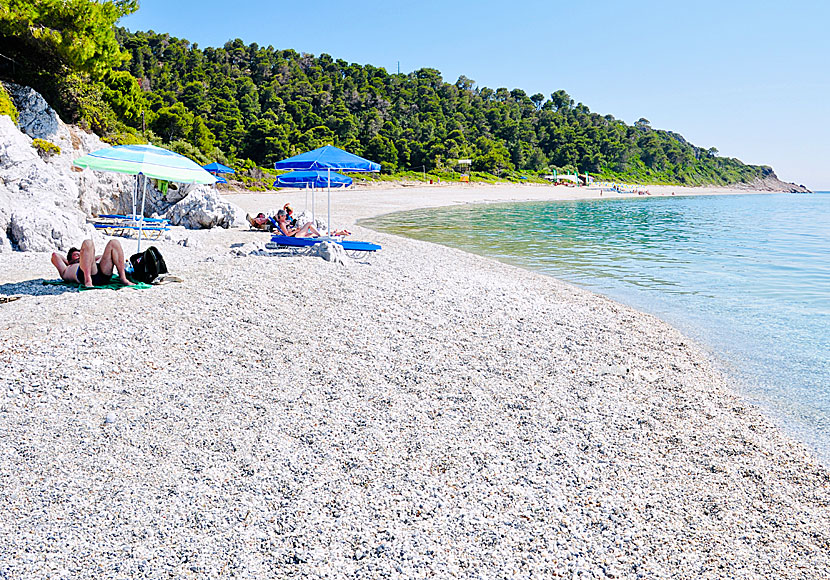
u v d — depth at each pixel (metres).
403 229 27.25
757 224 36.94
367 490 4.46
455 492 4.49
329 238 14.70
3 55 21.64
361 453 5.00
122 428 5.14
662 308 11.43
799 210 60.06
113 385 5.89
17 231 12.62
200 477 4.50
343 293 10.16
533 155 137.25
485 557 3.77
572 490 4.61
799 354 8.57
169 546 3.73
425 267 14.13
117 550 3.67
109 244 9.03
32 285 9.26
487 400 6.25
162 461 4.69
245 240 16.67
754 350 8.75
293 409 5.74
